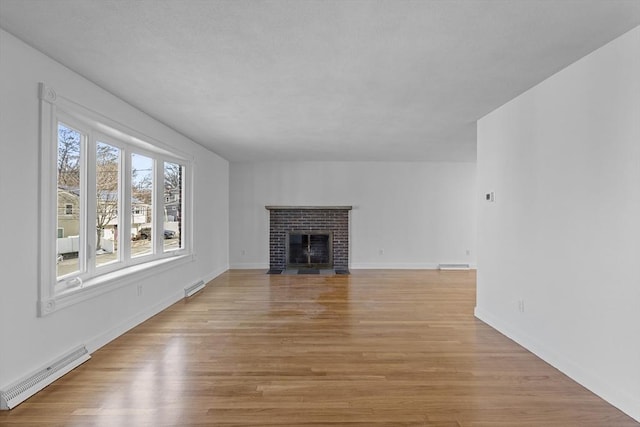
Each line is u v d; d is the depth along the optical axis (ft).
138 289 12.73
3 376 7.18
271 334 11.72
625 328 7.16
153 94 10.62
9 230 7.25
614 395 7.38
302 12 6.26
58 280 9.31
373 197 25.32
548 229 9.49
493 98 11.06
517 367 9.25
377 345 10.78
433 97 10.94
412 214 25.45
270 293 17.69
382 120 13.70
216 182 21.89
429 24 6.68
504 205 11.66
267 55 8.02
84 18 6.51
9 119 7.22
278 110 12.30
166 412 7.08
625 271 7.16
